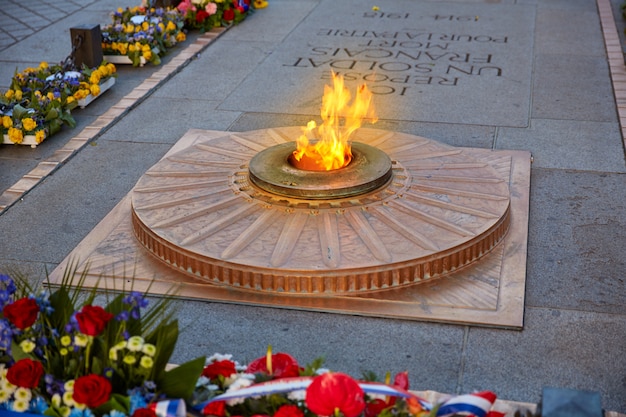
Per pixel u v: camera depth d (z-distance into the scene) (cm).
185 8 1130
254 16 1223
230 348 459
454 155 647
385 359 448
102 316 323
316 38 1099
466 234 520
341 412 304
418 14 1224
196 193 580
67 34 1148
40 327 348
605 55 1010
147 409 312
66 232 591
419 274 501
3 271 537
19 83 842
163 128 794
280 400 329
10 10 1284
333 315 484
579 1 1304
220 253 503
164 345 342
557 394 300
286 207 548
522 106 838
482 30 1131
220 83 927
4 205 629
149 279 512
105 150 742
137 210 559
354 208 547
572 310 489
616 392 420
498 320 473
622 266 536
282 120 810
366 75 943
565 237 573
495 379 432
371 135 693
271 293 495
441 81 919
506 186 592
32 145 746
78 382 316
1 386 338
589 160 704
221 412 327
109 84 903
